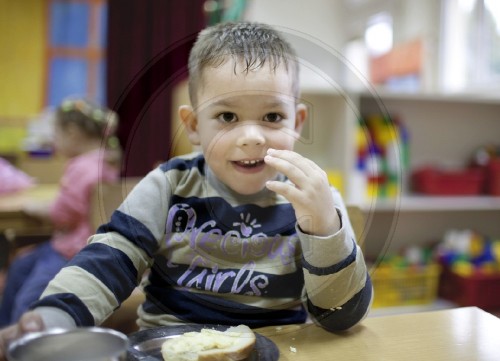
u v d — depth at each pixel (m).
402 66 2.21
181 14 2.38
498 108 2.33
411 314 0.59
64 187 1.22
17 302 0.97
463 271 1.94
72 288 0.47
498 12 2.41
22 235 1.54
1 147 2.59
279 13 1.76
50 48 3.06
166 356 0.44
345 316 0.53
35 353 0.37
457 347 0.49
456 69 2.36
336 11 1.96
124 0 2.36
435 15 2.38
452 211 2.24
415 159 2.23
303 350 0.48
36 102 3.07
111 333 0.40
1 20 2.97
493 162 2.13
